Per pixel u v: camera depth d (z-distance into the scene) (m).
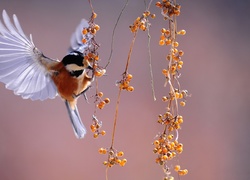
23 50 6.62
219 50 12.88
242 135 12.46
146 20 5.60
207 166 12.12
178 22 12.84
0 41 6.46
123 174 11.60
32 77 6.70
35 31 12.37
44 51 12.33
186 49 12.74
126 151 11.66
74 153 11.64
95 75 5.75
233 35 13.02
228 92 12.66
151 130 11.83
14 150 11.60
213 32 12.97
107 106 11.77
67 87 6.79
